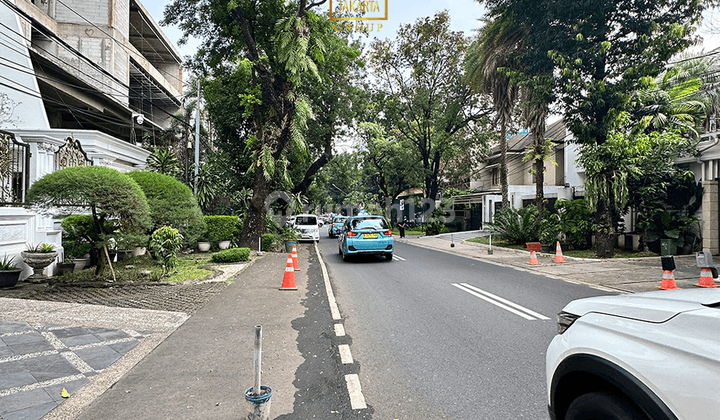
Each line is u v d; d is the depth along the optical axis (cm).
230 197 2261
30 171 1002
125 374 430
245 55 1848
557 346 229
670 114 1463
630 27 1334
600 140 1477
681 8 1319
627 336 191
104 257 993
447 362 466
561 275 1113
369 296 837
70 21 2586
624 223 1722
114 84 2648
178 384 407
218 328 602
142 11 3027
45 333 561
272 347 521
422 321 641
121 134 3266
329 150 2375
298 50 1573
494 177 3784
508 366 452
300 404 370
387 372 440
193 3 1758
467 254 1716
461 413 349
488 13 1756
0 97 1496
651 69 1306
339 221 3203
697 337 167
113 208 882
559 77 1476
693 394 154
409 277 1089
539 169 1914
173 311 698
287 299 805
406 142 3509
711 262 902
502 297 820
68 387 394
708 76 1605
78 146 1191
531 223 1905
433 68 3200
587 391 220
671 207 1533
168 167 1962
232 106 2191
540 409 353
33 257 919
